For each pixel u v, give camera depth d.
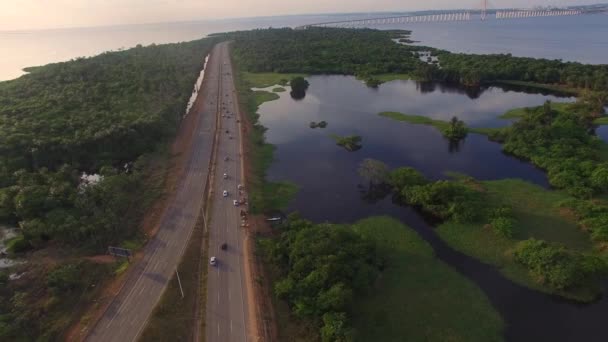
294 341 71.88
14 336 74.00
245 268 90.81
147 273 90.56
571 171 124.31
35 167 139.75
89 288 87.06
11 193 118.25
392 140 171.12
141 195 124.62
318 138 176.38
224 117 199.88
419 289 85.56
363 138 174.25
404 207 118.19
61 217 106.88
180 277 88.56
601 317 77.31
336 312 73.44
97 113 176.38
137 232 106.50
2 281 88.06
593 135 163.62
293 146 167.88
